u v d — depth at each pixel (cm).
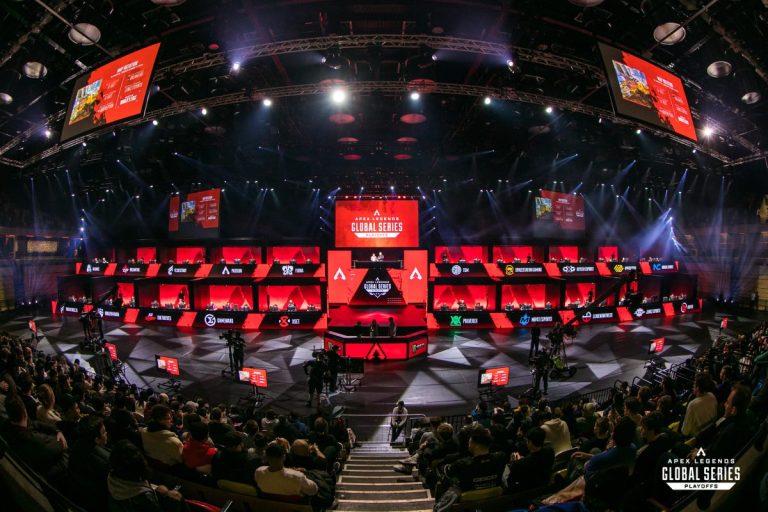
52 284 3127
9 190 2830
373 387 1602
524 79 1631
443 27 1327
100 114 1032
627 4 1173
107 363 1569
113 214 3061
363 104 2033
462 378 1694
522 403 882
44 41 1249
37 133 2034
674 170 2823
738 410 400
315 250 2791
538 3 1182
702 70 1412
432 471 627
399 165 2891
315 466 552
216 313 2520
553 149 2464
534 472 482
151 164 2580
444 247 2844
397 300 2419
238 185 2745
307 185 2847
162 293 2805
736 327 2473
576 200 2873
